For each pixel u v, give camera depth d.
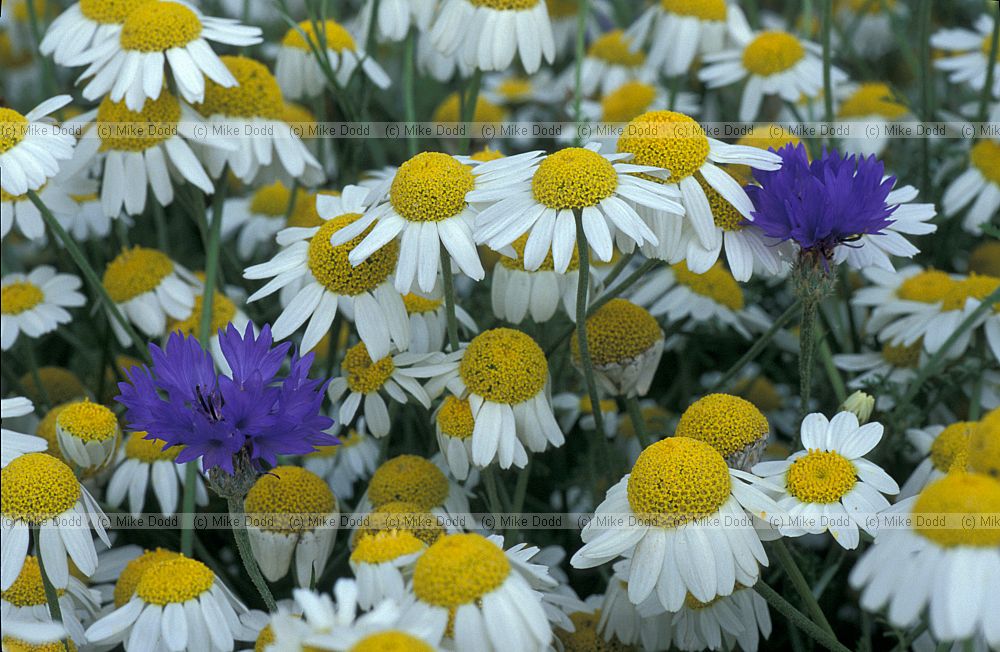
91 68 0.42
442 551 0.32
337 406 0.41
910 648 0.41
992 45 0.47
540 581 0.34
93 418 0.38
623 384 0.40
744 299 0.47
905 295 0.45
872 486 0.35
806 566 0.40
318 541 0.38
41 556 0.35
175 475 0.42
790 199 0.36
